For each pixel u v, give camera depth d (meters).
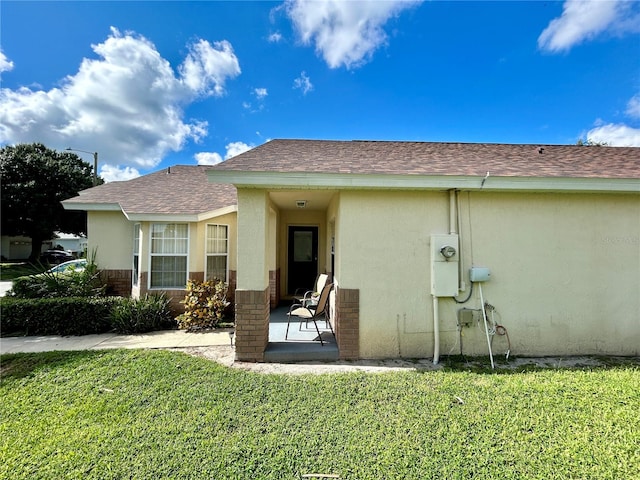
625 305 5.14
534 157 6.19
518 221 5.10
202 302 7.26
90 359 4.68
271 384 3.86
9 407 3.34
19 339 6.15
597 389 3.68
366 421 3.05
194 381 3.94
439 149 6.77
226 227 8.53
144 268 7.61
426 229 5.04
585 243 5.14
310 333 6.00
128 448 2.65
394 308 5.00
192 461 2.49
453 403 3.38
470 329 5.07
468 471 2.39
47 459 2.53
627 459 2.50
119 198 8.68
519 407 3.29
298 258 9.71
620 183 4.77
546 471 2.38
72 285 7.84
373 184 4.70
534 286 5.09
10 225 23.31
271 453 2.59
